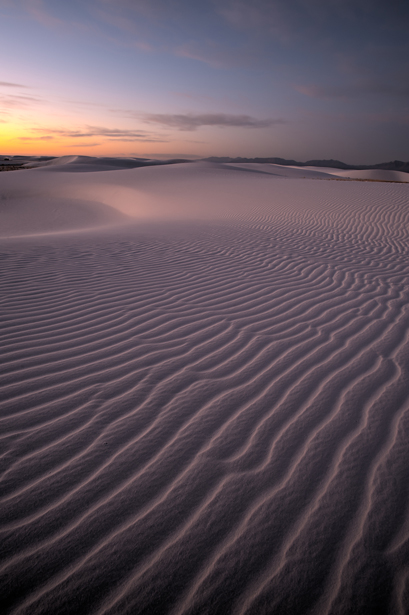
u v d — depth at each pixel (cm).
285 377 253
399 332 325
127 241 798
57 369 260
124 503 154
